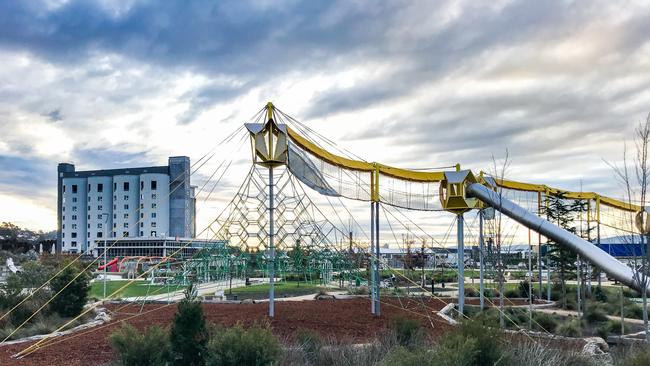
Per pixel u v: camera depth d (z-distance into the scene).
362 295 36.62
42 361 14.71
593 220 42.84
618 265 24.09
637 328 26.38
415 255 71.56
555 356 13.35
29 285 26.62
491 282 46.38
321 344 14.48
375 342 14.77
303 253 26.64
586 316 28.97
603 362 14.30
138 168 125.38
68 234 129.50
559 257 37.09
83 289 25.97
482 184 30.64
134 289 46.31
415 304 31.98
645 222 18.03
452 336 12.65
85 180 130.00
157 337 12.38
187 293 13.30
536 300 38.28
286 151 22.30
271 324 20.11
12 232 160.25
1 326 21.58
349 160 25.67
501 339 13.20
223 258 26.55
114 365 12.81
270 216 22.70
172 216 123.06
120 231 124.25
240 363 11.66
